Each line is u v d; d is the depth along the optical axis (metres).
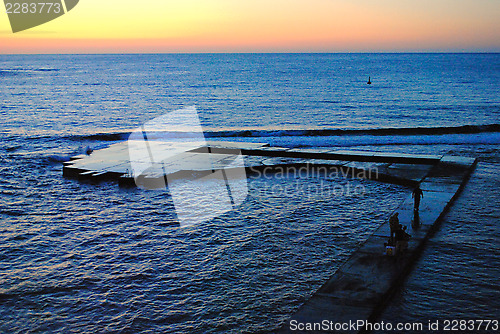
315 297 8.82
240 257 11.77
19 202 16.78
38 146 29.19
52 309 9.33
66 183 19.33
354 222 14.38
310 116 46.41
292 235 13.26
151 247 12.52
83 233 13.68
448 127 34.16
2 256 12.02
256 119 44.72
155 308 9.33
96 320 8.91
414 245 11.38
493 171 20.16
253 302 9.49
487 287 9.64
